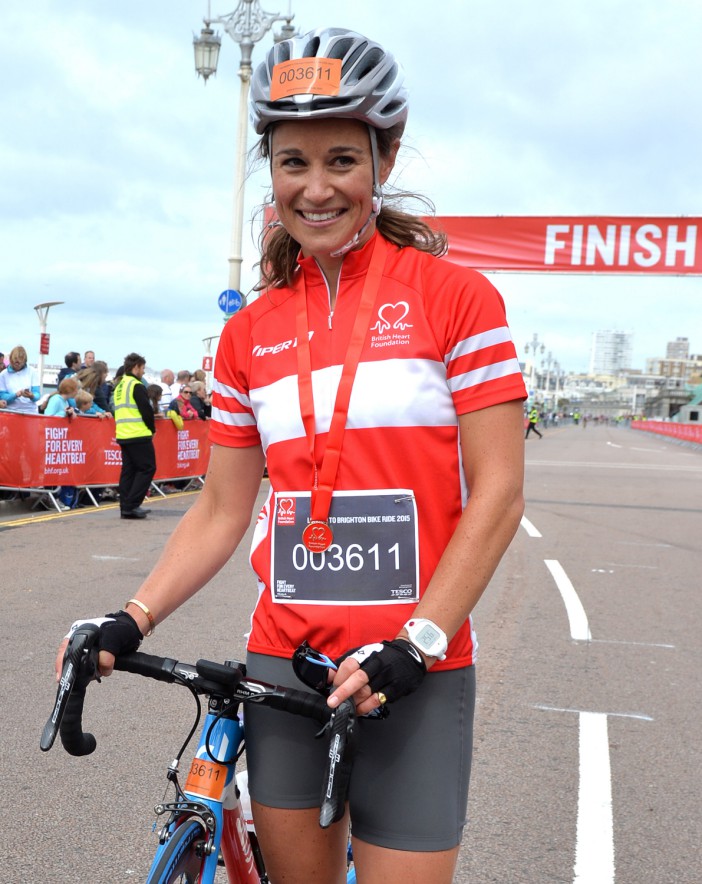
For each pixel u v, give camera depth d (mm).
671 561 8344
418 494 1508
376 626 1509
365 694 1323
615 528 10570
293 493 1567
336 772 1257
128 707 3982
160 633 5148
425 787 1501
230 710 1527
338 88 1470
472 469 1504
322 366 1562
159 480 12391
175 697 4137
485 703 4195
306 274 1638
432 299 1524
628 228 14930
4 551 7559
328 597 1528
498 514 1456
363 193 1547
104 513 10211
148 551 7730
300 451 1556
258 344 1651
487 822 3016
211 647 4875
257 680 1504
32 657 4590
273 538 1591
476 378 1487
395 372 1505
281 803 1573
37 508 10352
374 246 1597
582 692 4383
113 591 6152
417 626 1395
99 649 1464
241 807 1663
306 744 1557
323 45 1493
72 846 2760
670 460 27547
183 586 1675
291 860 1597
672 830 2992
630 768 3477
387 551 1504
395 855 1507
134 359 9805
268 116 1523
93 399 11352
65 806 3020
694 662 4949
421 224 1681
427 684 1506
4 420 9523
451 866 1534
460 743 1539
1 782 3184
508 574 7488
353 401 1513
